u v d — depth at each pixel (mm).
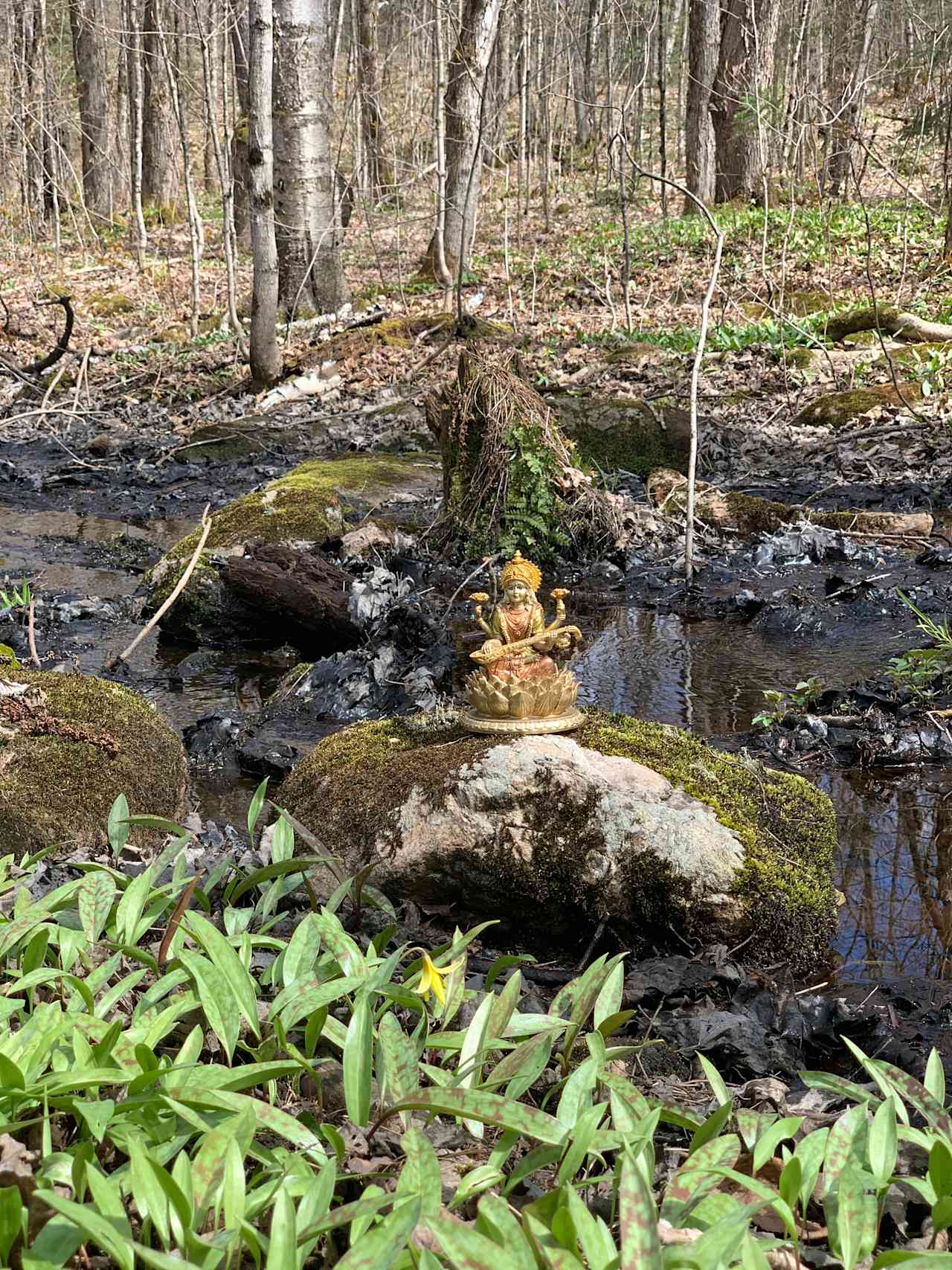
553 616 7426
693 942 3502
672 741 3988
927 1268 1722
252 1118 1959
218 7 19516
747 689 6000
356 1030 2324
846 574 7789
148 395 15336
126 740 4484
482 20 18953
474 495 8602
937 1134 2115
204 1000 2359
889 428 10711
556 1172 2324
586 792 3633
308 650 7027
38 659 6344
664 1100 2680
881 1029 3131
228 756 5305
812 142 22438
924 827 4430
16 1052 2232
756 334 14672
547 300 18766
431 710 4543
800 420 11742
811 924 3547
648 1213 1639
